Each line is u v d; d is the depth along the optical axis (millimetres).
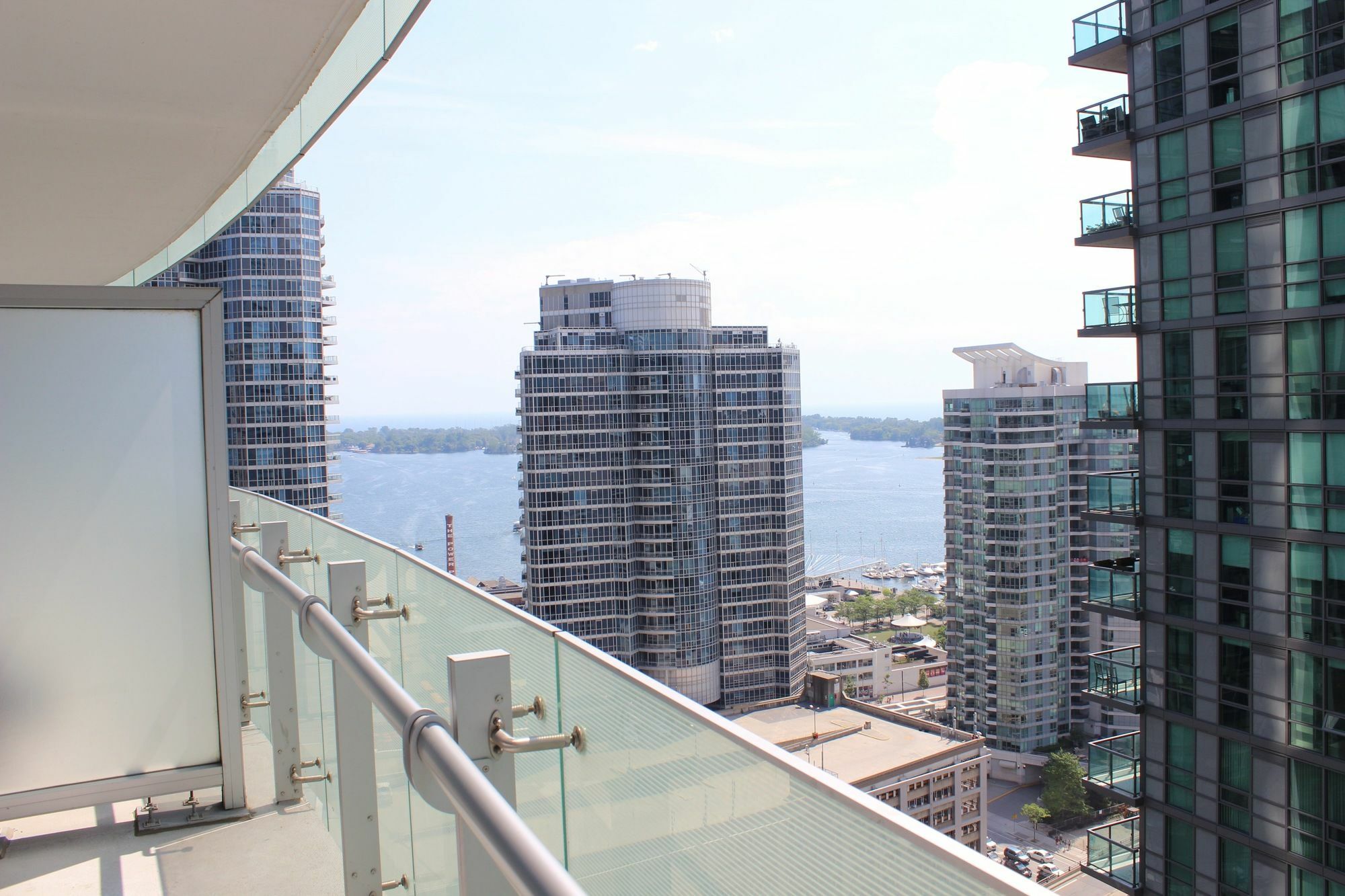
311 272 67062
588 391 72562
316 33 3078
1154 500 14812
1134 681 15102
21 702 2902
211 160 4406
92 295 2922
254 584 3016
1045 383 53812
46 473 2918
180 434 3027
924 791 37062
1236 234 13562
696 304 74188
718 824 1066
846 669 85688
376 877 2260
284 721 3141
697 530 73938
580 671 1438
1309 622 12672
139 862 2730
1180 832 14273
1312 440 12641
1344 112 12109
